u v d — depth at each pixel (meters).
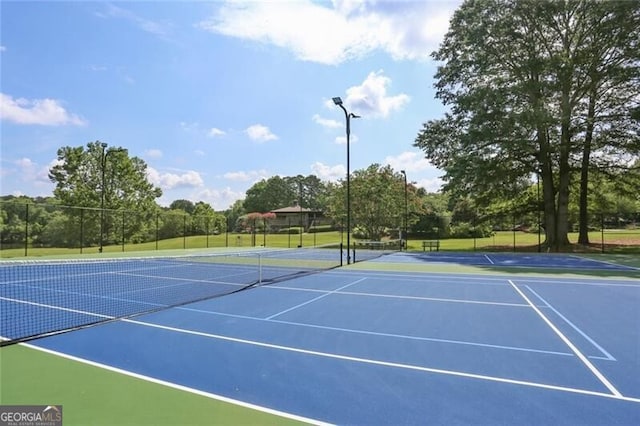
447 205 54.22
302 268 16.97
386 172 34.44
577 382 4.38
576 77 25.33
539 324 7.00
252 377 4.50
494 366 4.88
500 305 8.73
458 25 27.92
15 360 5.08
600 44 24.88
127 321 7.20
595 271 15.57
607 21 23.86
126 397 3.95
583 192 28.19
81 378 4.46
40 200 40.28
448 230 45.41
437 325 6.92
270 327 6.75
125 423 3.42
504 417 3.56
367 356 5.25
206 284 12.02
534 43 25.67
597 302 9.09
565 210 27.25
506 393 4.08
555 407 3.77
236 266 17.83
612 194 32.12
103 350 5.49
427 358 5.17
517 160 26.98
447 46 28.70
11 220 27.67
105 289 11.04
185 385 4.27
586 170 27.80
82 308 8.40
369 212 33.50
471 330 6.59
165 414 3.59
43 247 29.28
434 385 4.29
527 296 9.89
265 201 95.44
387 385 4.29
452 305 8.73
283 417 3.56
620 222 52.16
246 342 5.87
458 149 27.55
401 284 12.03
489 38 26.25
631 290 10.85
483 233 45.44
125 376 4.53
